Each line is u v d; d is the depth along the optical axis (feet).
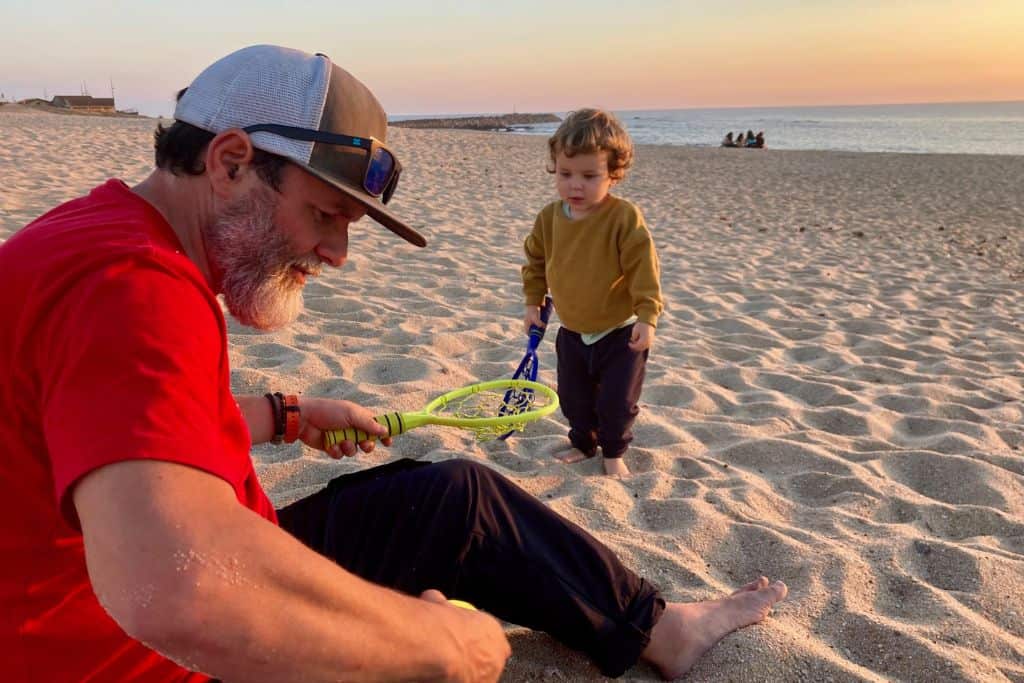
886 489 9.74
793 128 223.92
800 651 6.22
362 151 3.88
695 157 76.59
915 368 15.30
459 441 10.59
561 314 10.37
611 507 8.92
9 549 3.33
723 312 19.07
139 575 2.71
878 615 7.01
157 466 2.79
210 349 3.25
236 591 2.83
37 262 3.21
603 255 10.00
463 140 79.10
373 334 14.79
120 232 3.37
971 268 25.73
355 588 3.23
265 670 2.96
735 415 12.51
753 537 8.30
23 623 3.41
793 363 15.52
